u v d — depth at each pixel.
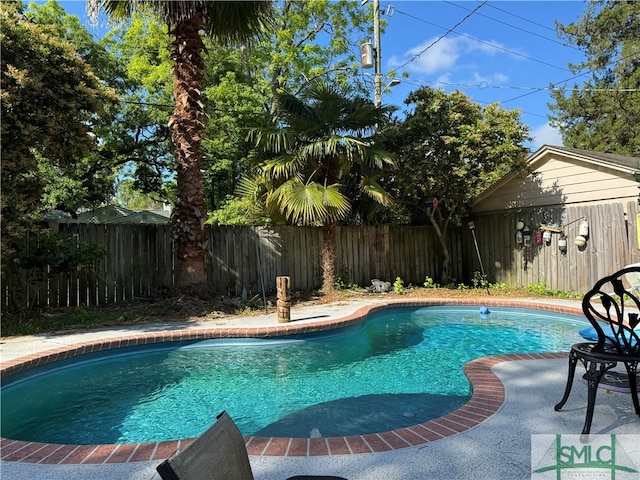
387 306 8.84
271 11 8.66
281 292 6.90
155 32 14.02
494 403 3.40
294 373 5.12
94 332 6.21
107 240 8.73
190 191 8.12
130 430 3.63
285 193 9.03
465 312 9.23
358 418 3.72
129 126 15.55
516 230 11.47
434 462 2.48
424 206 11.88
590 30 21.45
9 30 6.29
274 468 2.44
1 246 6.33
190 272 8.12
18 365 4.47
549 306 8.37
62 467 2.52
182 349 6.07
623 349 2.89
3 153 6.51
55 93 6.70
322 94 9.84
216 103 13.63
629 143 19.00
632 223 8.80
